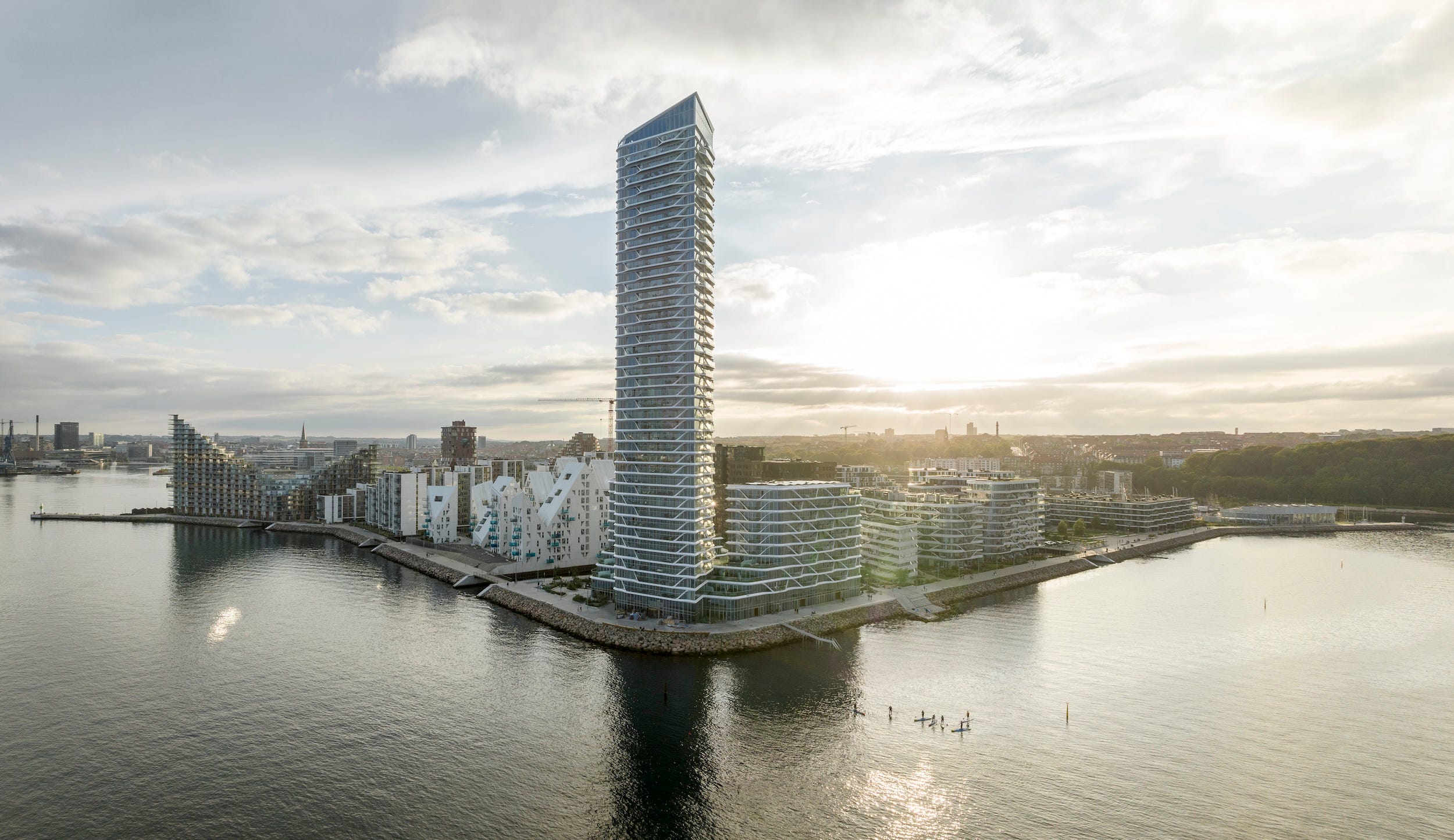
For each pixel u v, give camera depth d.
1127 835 105.69
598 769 123.75
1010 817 109.94
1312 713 148.38
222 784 118.31
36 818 108.56
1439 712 149.75
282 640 192.38
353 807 112.25
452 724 140.25
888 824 108.19
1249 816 110.62
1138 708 150.12
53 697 152.50
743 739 134.75
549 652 182.00
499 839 104.69
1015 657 181.50
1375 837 105.56
